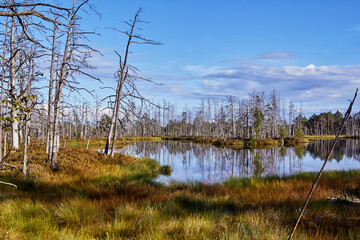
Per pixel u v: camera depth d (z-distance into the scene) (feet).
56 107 40.83
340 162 76.74
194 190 31.35
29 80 27.45
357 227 16.19
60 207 18.43
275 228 15.75
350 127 318.86
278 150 121.80
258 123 174.09
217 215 18.69
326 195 26.11
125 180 35.94
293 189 29.25
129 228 15.42
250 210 20.30
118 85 55.42
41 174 32.96
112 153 57.93
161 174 52.80
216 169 62.69
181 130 314.35
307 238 14.30
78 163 44.83
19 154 44.24
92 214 18.03
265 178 37.55
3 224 15.89
